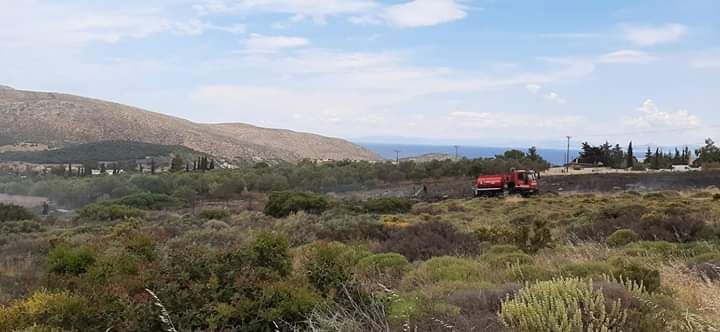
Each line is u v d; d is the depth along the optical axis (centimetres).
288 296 578
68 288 675
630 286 616
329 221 2280
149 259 692
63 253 771
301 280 630
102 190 5000
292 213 3194
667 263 962
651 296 613
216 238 1772
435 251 1323
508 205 3581
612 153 9975
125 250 720
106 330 540
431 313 546
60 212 4075
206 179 5569
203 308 549
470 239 1430
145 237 732
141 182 5256
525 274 859
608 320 463
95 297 584
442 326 501
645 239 1436
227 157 15162
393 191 5559
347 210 3344
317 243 848
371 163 7550
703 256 955
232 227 2462
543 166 8044
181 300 554
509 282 803
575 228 1767
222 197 5225
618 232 1441
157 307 541
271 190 5700
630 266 744
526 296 524
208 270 607
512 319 499
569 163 10200
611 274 723
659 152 9200
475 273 930
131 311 542
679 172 5969
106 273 667
